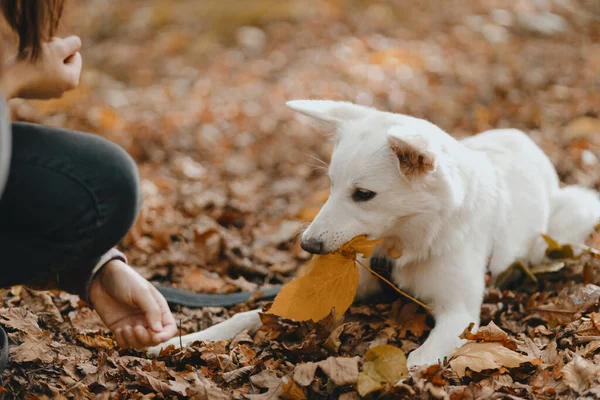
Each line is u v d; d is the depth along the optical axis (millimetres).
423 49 9461
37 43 2129
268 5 10859
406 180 2988
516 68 8531
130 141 6160
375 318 3316
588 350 2781
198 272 3928
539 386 2576
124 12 10961
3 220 2061
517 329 3186
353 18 10672
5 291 3330
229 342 3076
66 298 3336
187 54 9391
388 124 3189
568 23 10672
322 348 2949
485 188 3393
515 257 3617
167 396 2600
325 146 6406
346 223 3062
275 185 5637
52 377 2688
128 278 2371
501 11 10938
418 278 3268
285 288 2893
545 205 3883
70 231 2105
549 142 5965
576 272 3648
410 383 2529
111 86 8133
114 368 2768
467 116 6902
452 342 2963
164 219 4703
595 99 7074
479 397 2467
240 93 7895
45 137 2129
